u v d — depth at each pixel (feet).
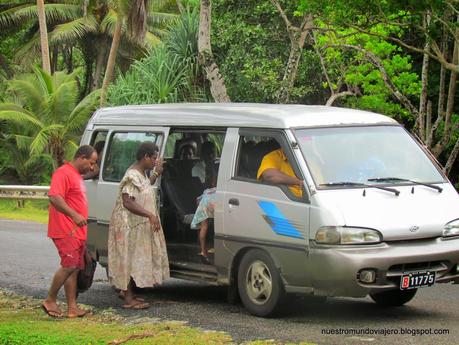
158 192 38.29
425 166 34.50
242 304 37.04
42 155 123.75
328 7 62.39
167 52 95.30
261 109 35.47
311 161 32.68
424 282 31.37
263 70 85.25
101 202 40.60
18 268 50.06
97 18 152.46
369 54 69.21
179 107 38.58
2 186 100.53
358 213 31.14
